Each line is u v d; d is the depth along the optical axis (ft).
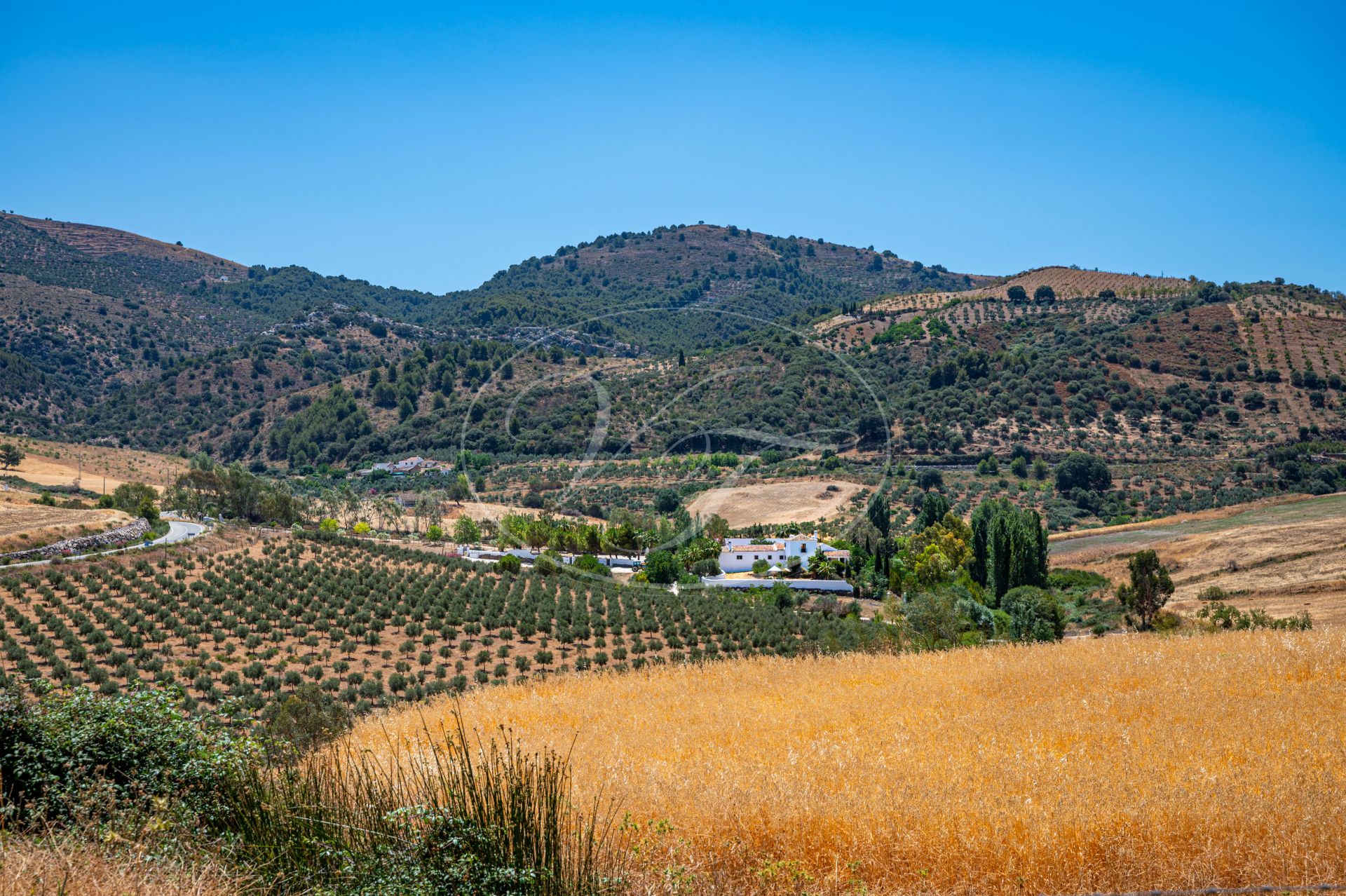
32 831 32.07
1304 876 34.06
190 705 119.85
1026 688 67.77
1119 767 45.24
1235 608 163.94
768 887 34.37
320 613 182.50
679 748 53.93
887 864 35.99
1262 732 50.85
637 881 33.12
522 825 31.04
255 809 32.81
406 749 50.37
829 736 55.47
